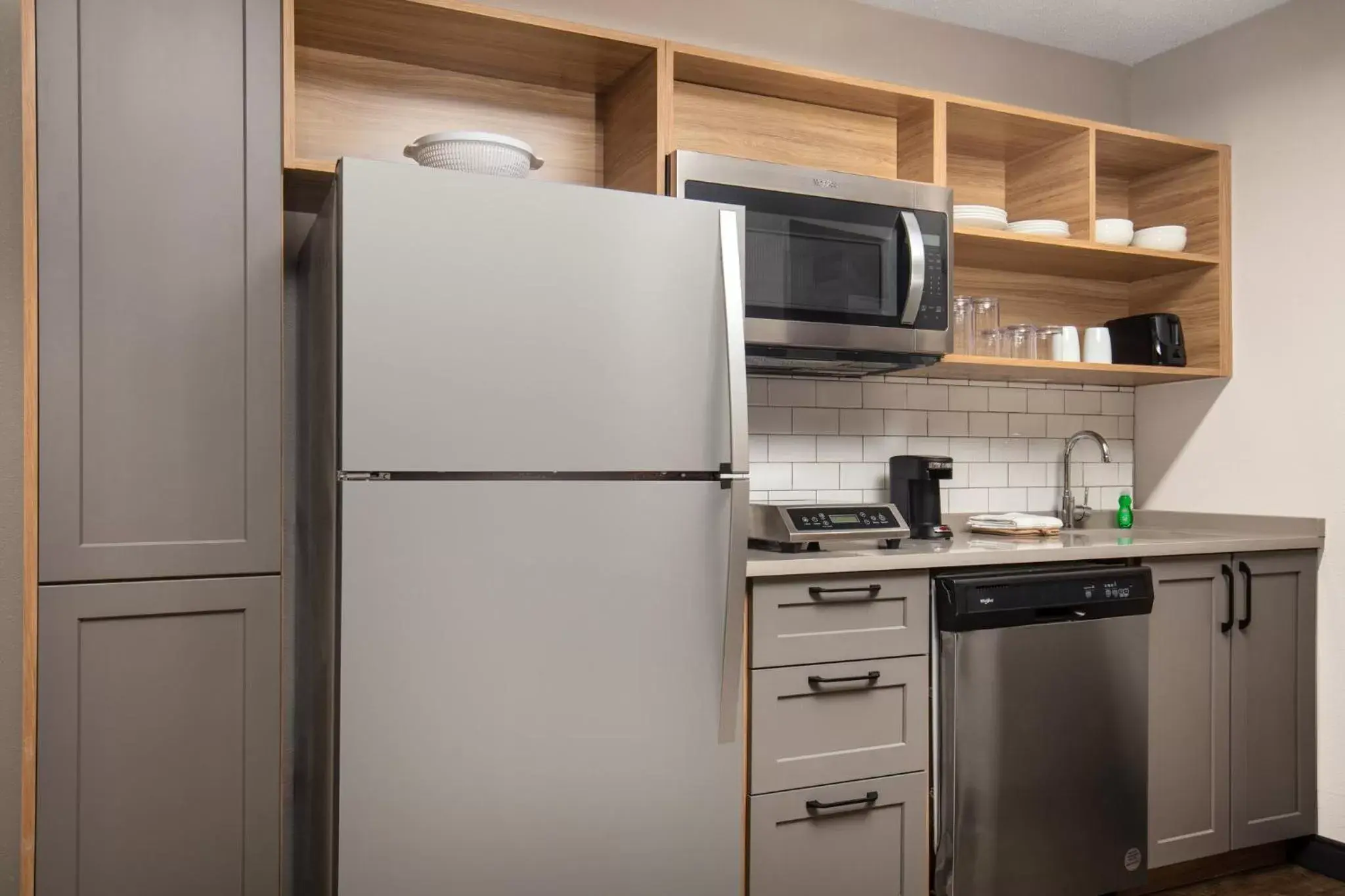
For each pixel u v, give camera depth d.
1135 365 3.26
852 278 2.67
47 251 1.88
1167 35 3.42
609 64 2.62
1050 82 3.53
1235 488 3.32
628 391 2.02
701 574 2.09
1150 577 2.70
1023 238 2.98
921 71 3.29
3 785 2.27
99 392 1.92
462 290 1.87
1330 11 3.04
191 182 2.00
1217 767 2.89
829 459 3.13
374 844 1.81
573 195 1.97
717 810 2.12
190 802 1.97
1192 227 3.43
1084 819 2.58
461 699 1.87
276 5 2.09
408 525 1.83
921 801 2.44
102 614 1.90
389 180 1.83
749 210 2.54
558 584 1.95
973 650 2.44
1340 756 3.03
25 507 1.86
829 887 2.33
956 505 3.35
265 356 2.04
